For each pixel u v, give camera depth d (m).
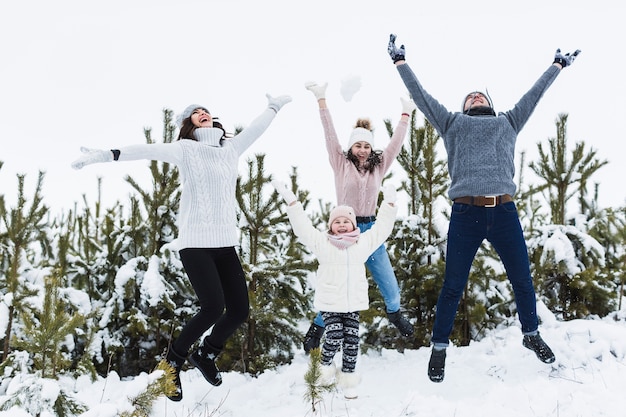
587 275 5.18
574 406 3.24
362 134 4.36
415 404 3.43
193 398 3.79
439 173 5.11
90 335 4.39
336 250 3.68
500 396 3.46
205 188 3.48
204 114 3.83
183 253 3.40
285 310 5.04
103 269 5.44
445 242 5.10
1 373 4.04
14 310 4.54
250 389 4.01
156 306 4.92
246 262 5.03
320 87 4.48
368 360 4.69
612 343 4.03
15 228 4.73
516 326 5.00
